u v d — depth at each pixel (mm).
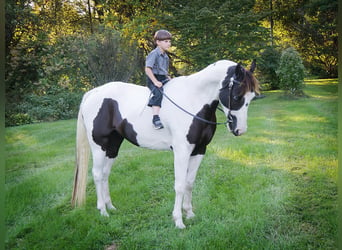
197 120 2338
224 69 2254
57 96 7664
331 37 7492
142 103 2582
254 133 5227
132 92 2723
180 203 2492
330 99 6605
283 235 2377
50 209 2844
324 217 2568
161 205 2930
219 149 4520
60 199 3125
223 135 5375
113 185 3428
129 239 2361
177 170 2412
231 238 2312
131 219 2695
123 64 7871
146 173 3742
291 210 2744
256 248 2188
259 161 3980
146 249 2264
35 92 7660
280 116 6047
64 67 7871
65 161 4355
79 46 7859
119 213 2799
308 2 7477
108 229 2498
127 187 3289
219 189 3199
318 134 4738
